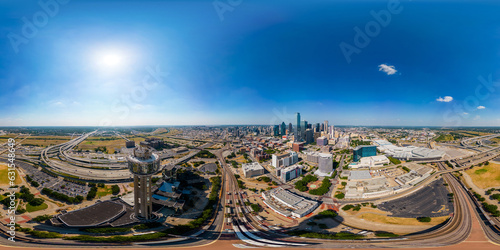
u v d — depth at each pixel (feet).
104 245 375.04
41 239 393.70
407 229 489.26
